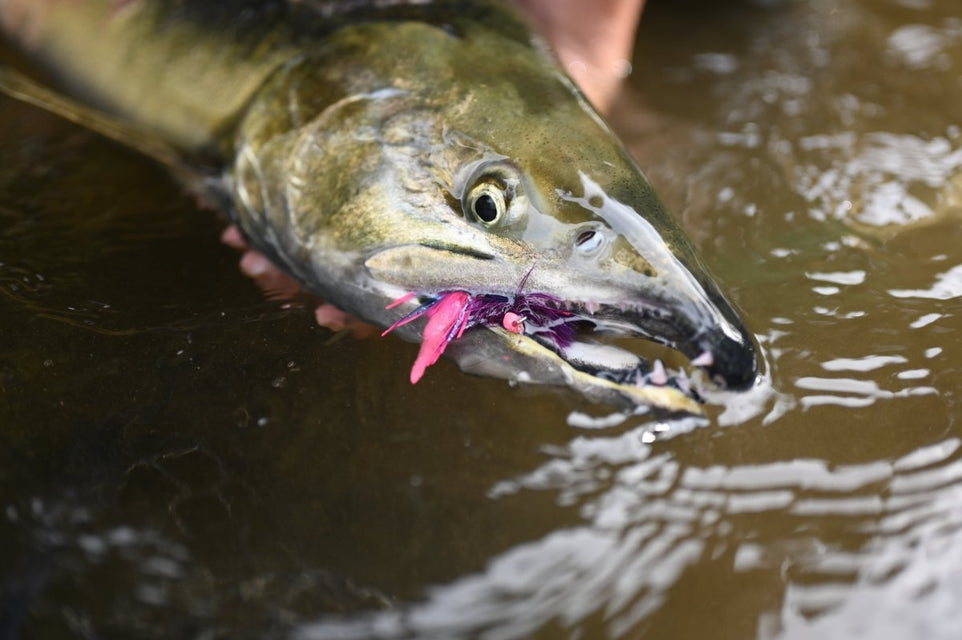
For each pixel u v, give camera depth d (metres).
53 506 0.43
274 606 0.41
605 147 0.47
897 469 0.44
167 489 0.43
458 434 0.45
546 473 0.44
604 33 0.65
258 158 0.52
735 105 0.63
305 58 0.52
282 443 0.45
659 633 0.40
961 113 0.63
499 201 0.46
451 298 0.45
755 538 0.42
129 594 0.41
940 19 0.72
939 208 0.55
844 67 0.67
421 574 0.41
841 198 0.56
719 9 0.73
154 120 0.57
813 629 0.40
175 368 0.47
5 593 0.41
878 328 0.48
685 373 0.45
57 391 0.46
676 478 0.44
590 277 0.45
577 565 0.42
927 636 0.40
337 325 0.49
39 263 0.52
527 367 0.45
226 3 0.56
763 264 0.52
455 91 0.49
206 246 0.53
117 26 0.58
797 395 0.46
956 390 0.46
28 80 0.62
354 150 0.49
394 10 0.53
